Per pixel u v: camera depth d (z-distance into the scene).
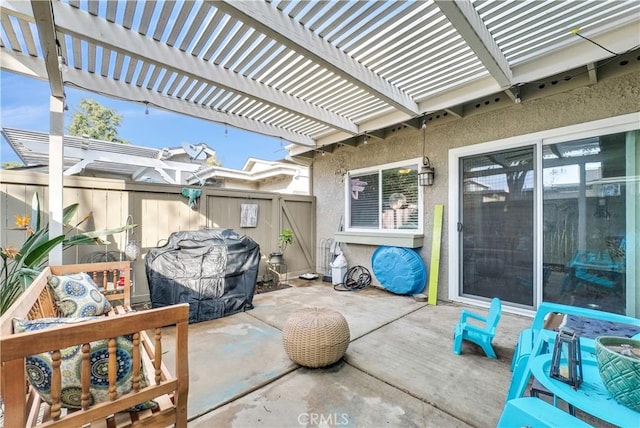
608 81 3.14
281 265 6.06
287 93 3.83
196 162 8.73
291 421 1.85
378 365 2.54
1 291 2.73
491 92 3.44
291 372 2.44
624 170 3.07
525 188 3.73
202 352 2.82
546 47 2.85
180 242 4.07
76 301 2.21
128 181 4.29
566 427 1.00
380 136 5.19
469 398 2.07
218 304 3.85
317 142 5.93
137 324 1.31
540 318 2.18
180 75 3.15
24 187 3.54
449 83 3.57
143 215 4.44
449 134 4.44
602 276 3.18
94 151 6.14
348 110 4.43
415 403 2.02
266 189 10.75
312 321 2.54
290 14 2.36
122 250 4.23
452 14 2.06
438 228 4.50
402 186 5.09
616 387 1.11
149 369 1.67
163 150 7.49
